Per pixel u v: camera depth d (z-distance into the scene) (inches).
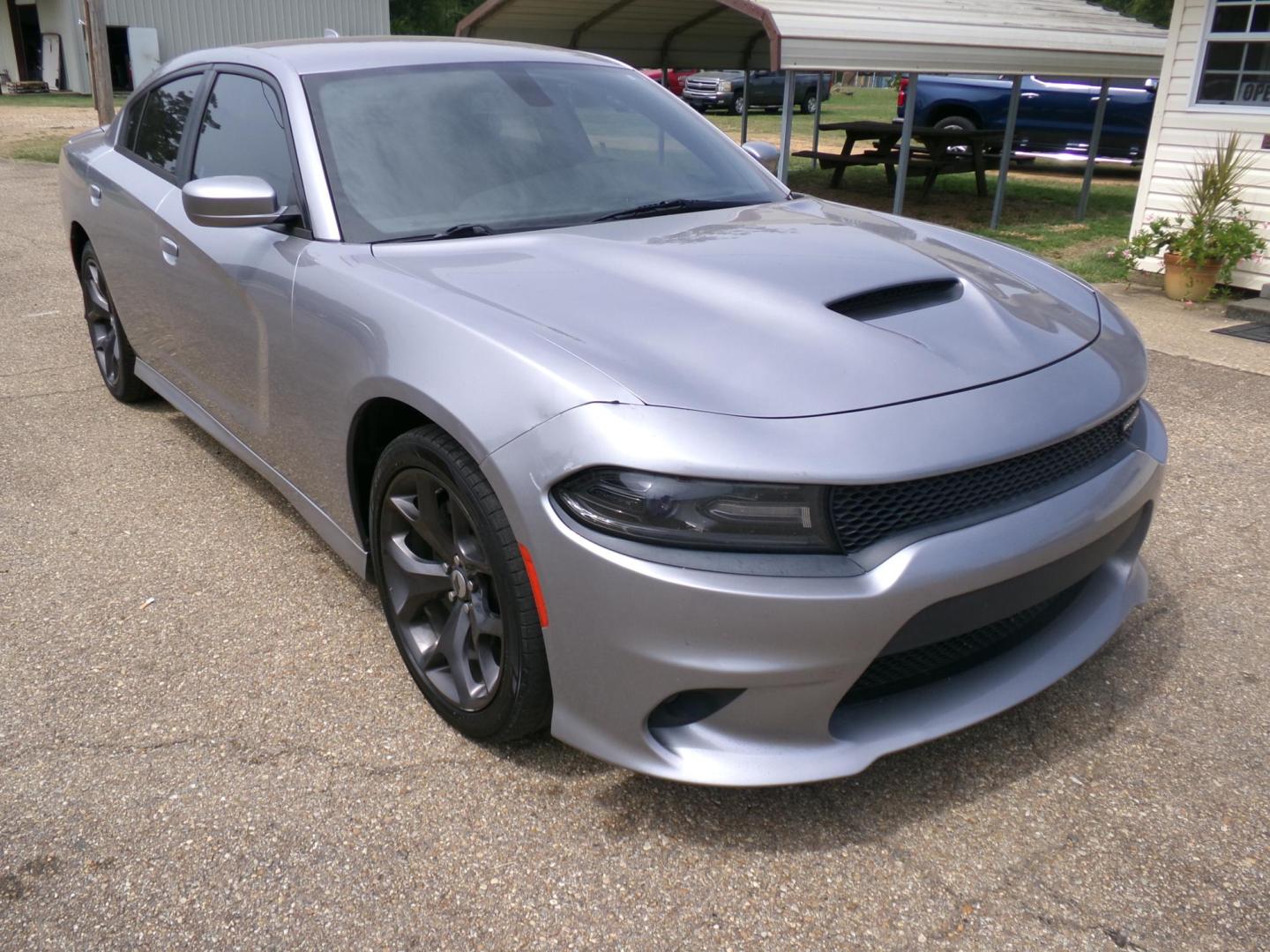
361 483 109.0
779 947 76.3
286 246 114.5
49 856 84.2
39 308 261.3
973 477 82.7
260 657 113.1
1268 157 299.6
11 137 659.4
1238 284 308.8
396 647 114.3
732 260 102.8
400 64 129.7
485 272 100.4
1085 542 88.2
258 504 151.5
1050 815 89.9
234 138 133.3
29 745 97.8
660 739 82.5
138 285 157.6
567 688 84.5
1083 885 82.1
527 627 85.6
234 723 101.5
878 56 355.9
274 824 87.9
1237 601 126.4
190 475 161.3
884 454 78.0
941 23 390.3
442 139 121.3
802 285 96.9
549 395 81.4
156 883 81.5
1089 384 93.3
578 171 124.6
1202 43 309.6
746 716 79.8
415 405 90.9
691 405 79.0
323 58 129.0
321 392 107.3
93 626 119.0
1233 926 78.2
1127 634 119.0
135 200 152.9
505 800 91.0
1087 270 341.4
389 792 91.9
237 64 137.9
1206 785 93.7
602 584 78.2
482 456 83.9
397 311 96.0
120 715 102.5
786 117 358.0
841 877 82.9
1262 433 186.1
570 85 137.1
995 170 632.4
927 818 89.4
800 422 78.7
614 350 84.7
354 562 113.6
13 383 203.5
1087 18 484.4
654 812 89.8
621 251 105.0
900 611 77.7
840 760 81.7
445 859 84.4
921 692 88.7
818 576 76.6
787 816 89.6
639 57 519.5
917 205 480.7
